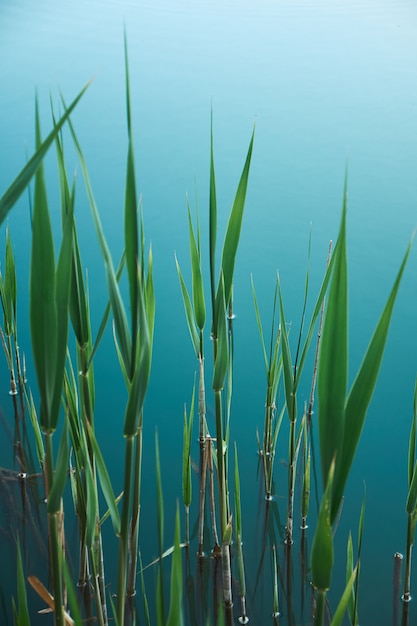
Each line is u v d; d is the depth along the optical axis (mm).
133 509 1640
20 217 4230
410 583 2297
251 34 6617
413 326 3387
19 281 3742
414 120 5098
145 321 1257
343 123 5078
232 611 2203
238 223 1639
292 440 2344
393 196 4328
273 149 4793
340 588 2352
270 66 5949
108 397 3098
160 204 4254
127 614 2250
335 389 1181
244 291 3633
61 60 6035
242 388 3152
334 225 4070
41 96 5434
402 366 3176
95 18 6969
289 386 2166
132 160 1205
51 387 1247
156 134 4992
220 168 4586
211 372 3232
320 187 4426
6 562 2426
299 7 7309
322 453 1212
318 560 1193
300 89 5555
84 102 5406
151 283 1508
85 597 2242
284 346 2078
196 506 2662
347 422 1204
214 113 5242
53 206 4285
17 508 2629
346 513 2568
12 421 3027
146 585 2338
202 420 2789
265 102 5375
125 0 7496
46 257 1199
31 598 2291
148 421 2977
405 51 6195
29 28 6691
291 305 3527
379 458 2781
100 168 4621
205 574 2400
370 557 2400
